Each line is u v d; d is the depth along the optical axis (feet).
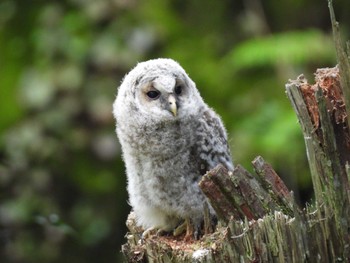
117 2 44.93
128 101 27.17
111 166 43.83
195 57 45.34
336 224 20.22
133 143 27.09
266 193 21.66
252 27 46.62
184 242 23.71
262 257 20.07
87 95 43.16
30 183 42.80
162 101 26.55
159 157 26.73
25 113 43.98
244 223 20.38
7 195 42.70
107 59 43.32
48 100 43.24
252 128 40.93
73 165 43.47
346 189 20.22
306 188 41.09
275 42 42.52
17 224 41.91
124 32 44.21
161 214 27.25
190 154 26.76
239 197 21.63
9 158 42.98
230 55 44.70
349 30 46.78
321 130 20.51
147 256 22.27
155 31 44.55
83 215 43.24
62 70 43.60
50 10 45.55
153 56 44.39
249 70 44.83
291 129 39.78
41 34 45.11
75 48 43.91
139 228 27.73
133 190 27.68
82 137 42.88
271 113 41.29
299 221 19.99
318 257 20.08
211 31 46.93
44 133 43.06
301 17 47.65
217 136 27.37
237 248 20.29
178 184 26.71
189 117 26.68
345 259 20.16
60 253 42.47
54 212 42.27
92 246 43.32
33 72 44.21
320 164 20.54
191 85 27.35
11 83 45.62
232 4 48.01
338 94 20.62
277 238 20.01
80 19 44.98
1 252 41.88
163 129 26.61
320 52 42.11
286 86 21.04
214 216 26.12
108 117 42.80
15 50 46.73
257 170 21.81
